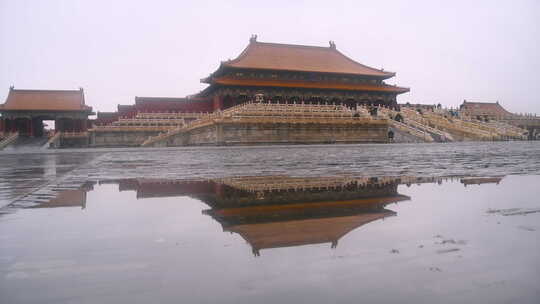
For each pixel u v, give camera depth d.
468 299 3.53
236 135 54.94
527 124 109.19
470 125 81.25
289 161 23.38
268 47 100.06
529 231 5.80
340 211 7.42
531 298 3.54
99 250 5.07
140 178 14.32
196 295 3.64
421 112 91.38
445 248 4.97
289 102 93.06
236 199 9.04
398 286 3.82
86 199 9.36
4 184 12.68
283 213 7.26
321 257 4.66
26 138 90.19
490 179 12.54
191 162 23.78
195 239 5.52
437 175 14.03
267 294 3.66
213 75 93.50
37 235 5.85
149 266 4.43
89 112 98.31
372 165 19.56
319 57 101.31
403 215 7.00
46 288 3.85
